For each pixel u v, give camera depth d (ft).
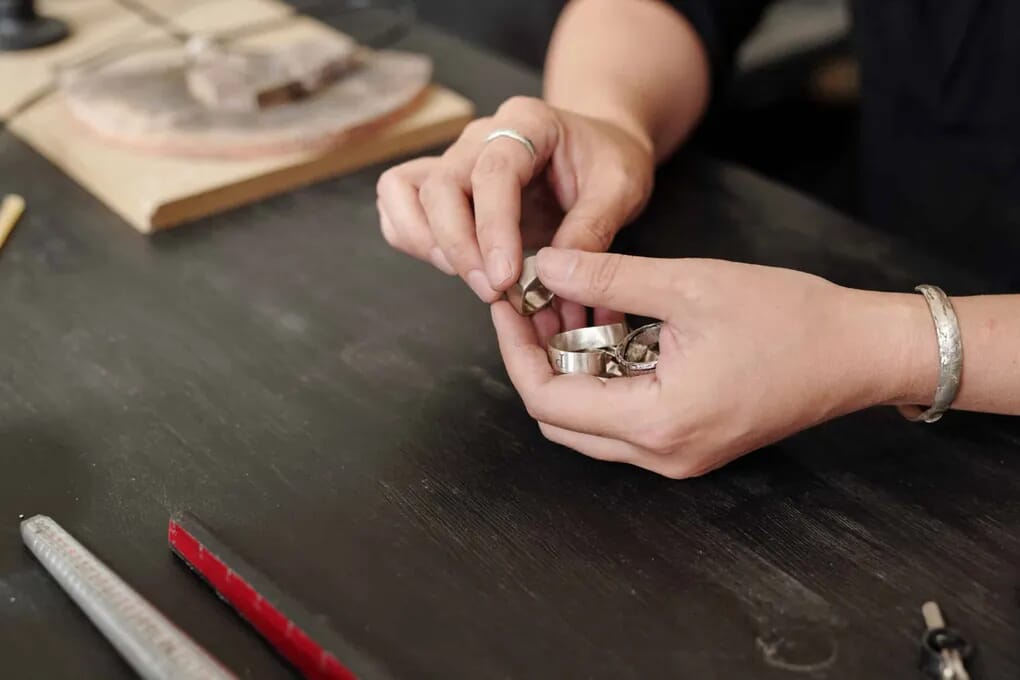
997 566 1.95
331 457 2.13
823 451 2.13
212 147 2.78
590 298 2.05
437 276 2.53
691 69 2.99
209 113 2.87
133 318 2.42
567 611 1.90
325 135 2.81
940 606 1.90
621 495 2.06
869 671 1.83
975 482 2.07
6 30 3.28
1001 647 1.85
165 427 2.18
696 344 2.03
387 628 1.88
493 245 2.12
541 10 4.45
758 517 2.02
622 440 2.06
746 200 2.70
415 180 2.38
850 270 2.49
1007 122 3.08
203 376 2.28
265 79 2.89
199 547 1.95
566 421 2.06
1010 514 2.02
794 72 4.39
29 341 2.36
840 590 1.92
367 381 2.27
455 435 2.16
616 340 2.15
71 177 2.84
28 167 2.87
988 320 2.09
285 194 2.80
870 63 3.27
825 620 1.89
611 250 2.56
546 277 2.06
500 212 2.16
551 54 3.06
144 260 2.58
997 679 1.82
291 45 3.10
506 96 3.14
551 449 2.14
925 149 3.25
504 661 1.84
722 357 2.01
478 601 1.91
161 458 2.12
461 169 2.30
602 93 2.74
